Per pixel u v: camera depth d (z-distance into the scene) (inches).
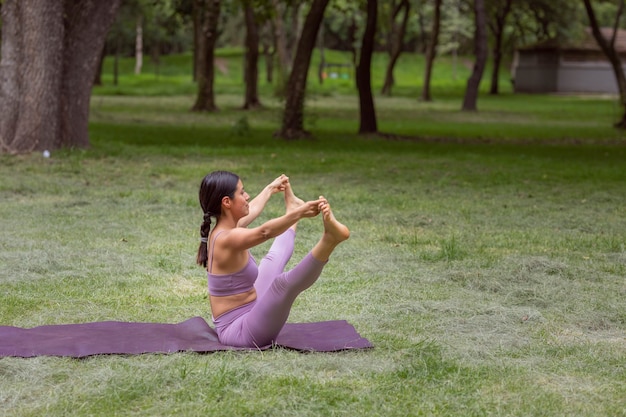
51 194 461.7
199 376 182.5
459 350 209.6
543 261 309.7
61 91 649.6
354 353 206.1
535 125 1283.2
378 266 307.3
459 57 3730.3
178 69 3144.7
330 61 3400.6
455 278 289.3
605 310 253.0
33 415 163.0
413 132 1079.0
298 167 617.0
